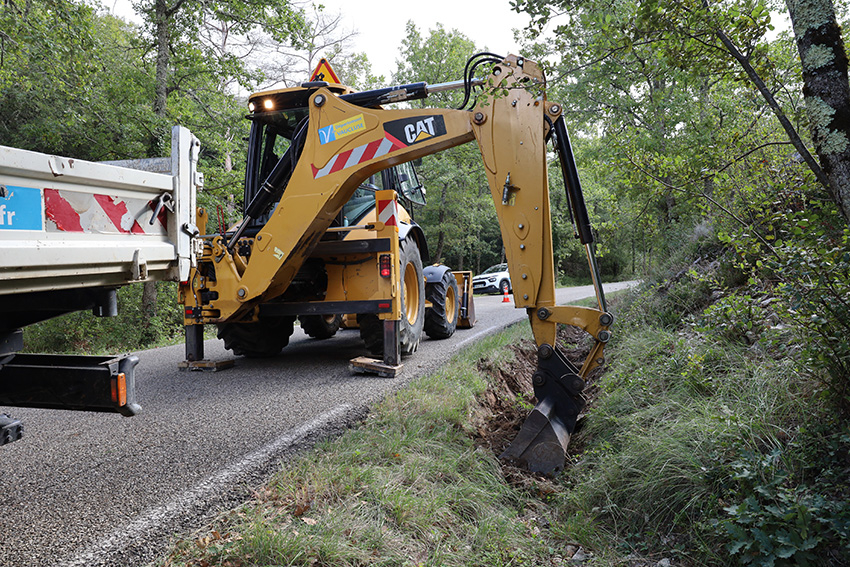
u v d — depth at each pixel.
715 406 3.40
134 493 2.58
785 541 2.21
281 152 6.07
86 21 8.48
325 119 4.77
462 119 4.24
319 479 2.73
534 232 3.96
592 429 4.06
